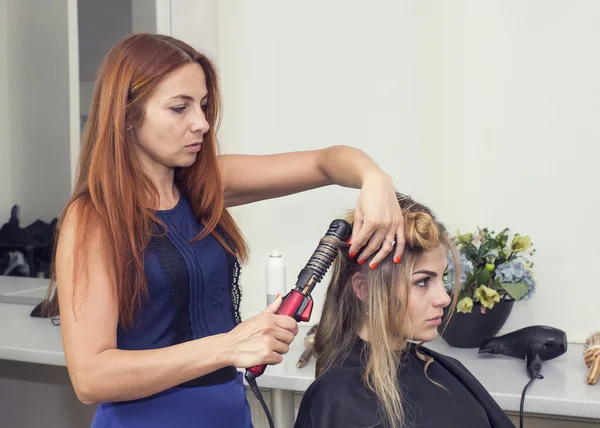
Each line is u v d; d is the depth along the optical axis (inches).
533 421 73.0
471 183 69.8
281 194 50.0
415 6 70.0
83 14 78.4
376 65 72.0
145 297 39.6
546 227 67.9
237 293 46.3
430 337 42.9
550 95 66.6
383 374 40.9
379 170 41.1
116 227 37.6
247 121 77.7
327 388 41.1
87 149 40.2
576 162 66.4
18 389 93.7
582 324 67.7
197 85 39.3
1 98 82.6
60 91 80.1
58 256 38.1
